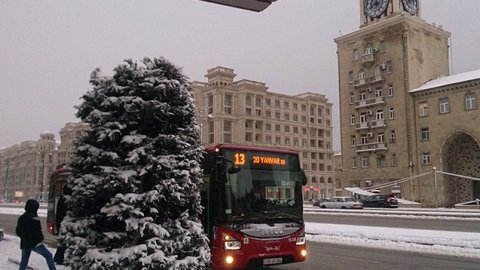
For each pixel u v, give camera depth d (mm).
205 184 9789
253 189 9703
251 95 95750
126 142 7180
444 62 60688
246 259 9141
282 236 9727
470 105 49344
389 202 46688
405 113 55062
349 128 61875
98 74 7801
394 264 11766
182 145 7516
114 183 6895
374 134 58688
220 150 9641
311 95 109062
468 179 50875
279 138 100438
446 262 11977
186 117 7824
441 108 52125
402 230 19266
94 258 6727
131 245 6945
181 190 7285
